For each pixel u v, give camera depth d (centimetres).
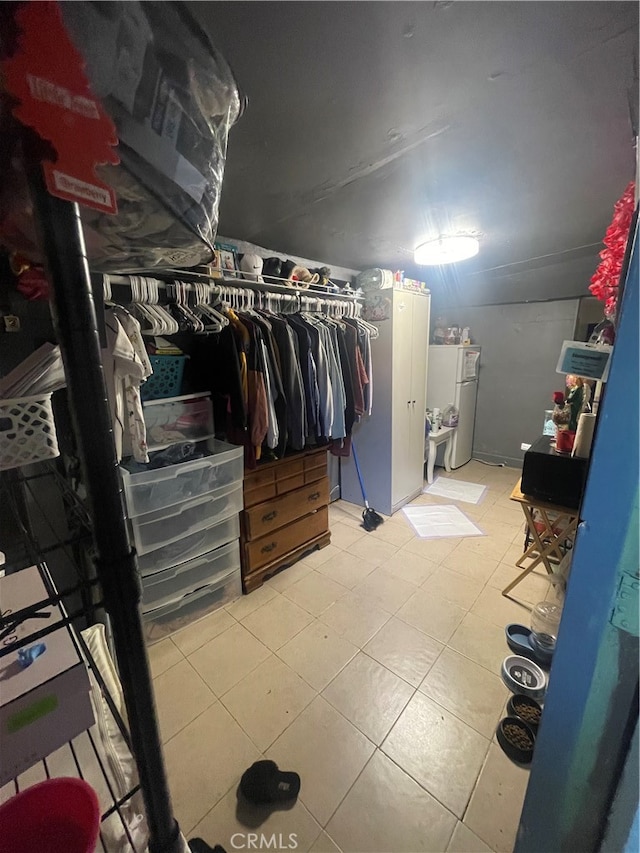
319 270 237
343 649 163
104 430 51
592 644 55
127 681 58
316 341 210
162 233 65
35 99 38
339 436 233
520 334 371
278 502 209
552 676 61
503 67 79
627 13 64
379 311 270
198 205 62
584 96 89
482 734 126
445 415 382
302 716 133
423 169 125
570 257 262
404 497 310
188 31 50
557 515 205
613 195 150
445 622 179
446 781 112
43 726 54
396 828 102
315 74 79
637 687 53
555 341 352
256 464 186
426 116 96
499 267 297
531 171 128
